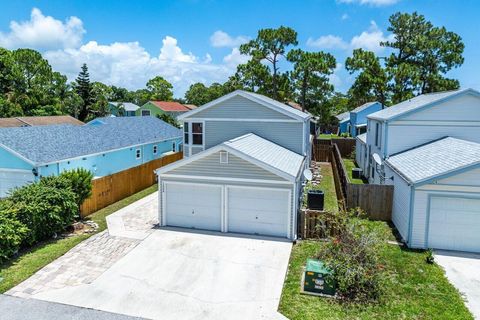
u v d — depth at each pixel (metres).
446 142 15.37
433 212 11.54
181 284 9.41
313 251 11.47
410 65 35.56
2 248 10.25
